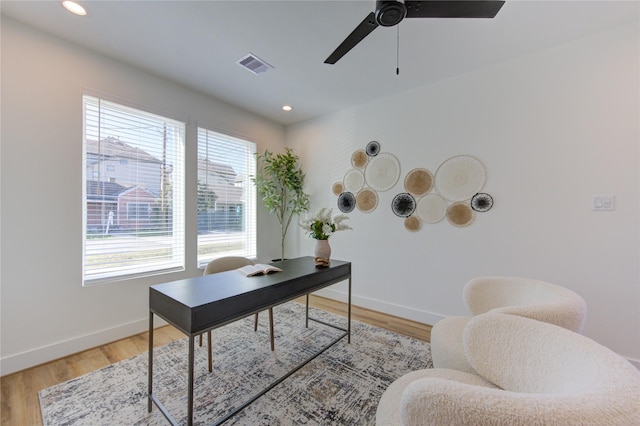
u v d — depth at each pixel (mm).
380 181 3156
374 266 3199
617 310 1933
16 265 1901
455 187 2629
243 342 2365
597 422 474
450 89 2664
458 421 563
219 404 1602
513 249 2338
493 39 2055
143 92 2557
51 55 2041
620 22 1862
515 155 2326
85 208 2240
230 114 3371
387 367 1996
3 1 1710
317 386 1775
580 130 2057
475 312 1652
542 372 856
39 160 1990
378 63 2410
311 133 3883
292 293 1771
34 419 1461
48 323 2029
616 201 1934
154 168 2689
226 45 2178
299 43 2145
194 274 2969
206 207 3154
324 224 2258
